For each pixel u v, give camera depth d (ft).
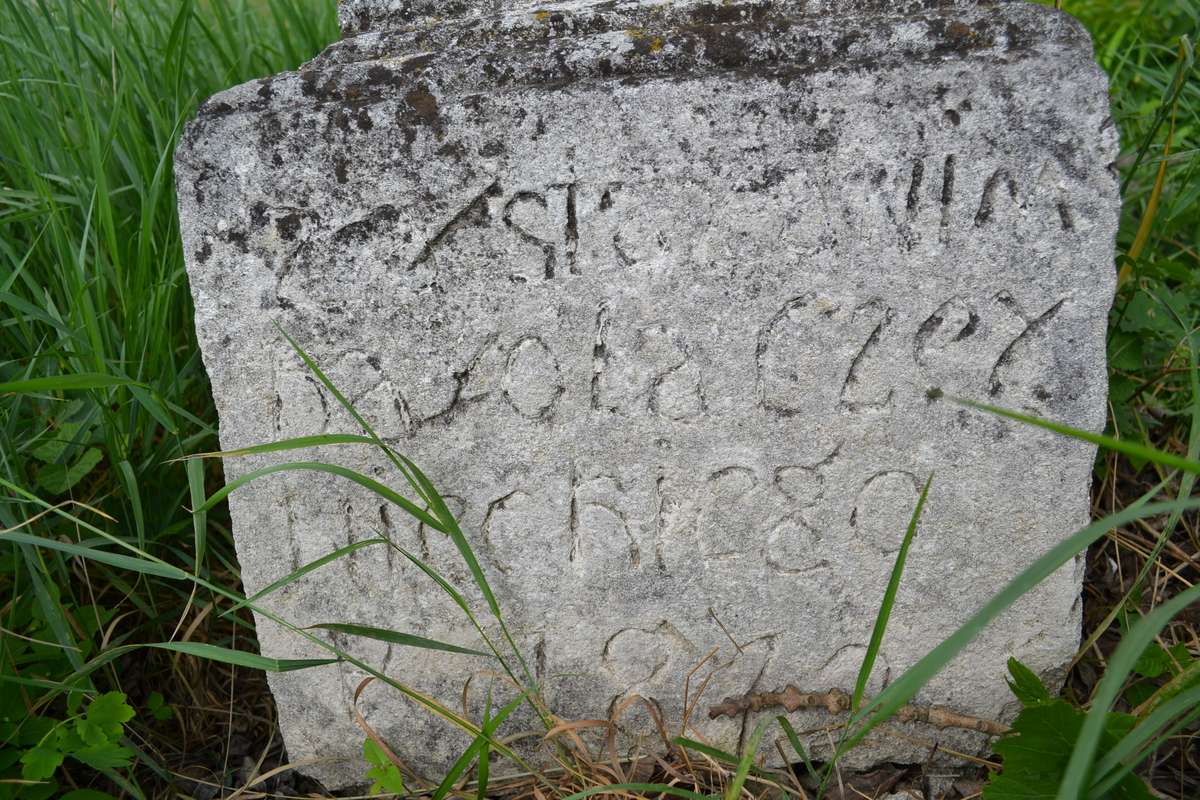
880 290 2.34
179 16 2.96
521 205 2.29
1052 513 2.48
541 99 2.24
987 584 2.53
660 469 2.44
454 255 2.31
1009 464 2.45
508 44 2.31
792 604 2.55
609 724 2.52
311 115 2.25
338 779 2.66
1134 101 3.78
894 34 2.26
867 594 2.54
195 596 2.90
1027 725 2.17
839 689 2.61
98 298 2.93
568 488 2.45
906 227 2.31
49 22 3.10
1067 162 2.29
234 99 2.27
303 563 2.49
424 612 2.53
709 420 2.41
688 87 2.24
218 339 2.34
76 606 2.72
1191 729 2.64
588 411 2.41
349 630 2.35
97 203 2.86
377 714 2.60
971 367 2.39
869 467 2.45
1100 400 2.42
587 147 2.27
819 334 2.37
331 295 2.32
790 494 2.47
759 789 2.61
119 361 2.74
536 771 2.57
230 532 2.95
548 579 2.51
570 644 2.57
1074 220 2.32
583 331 2.36
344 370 2.36
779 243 2.31
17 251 3.05
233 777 2.75
